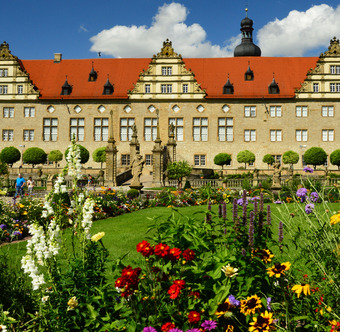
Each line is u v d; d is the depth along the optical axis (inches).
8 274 217.8
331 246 179.2
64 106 2400.3
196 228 192.7
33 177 1846.7
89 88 2438.5
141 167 1256.2
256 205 215.3
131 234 522.6
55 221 197.3
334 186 258.5
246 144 2317.9
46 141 2391.7
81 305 164.7
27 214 601.0
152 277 162.2
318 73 2293.3
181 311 157.5
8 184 1460.4
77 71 2536.9
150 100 2357.3
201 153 2326.5
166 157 1946.4
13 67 2416.3
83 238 197.9
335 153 2140.7
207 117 2341.3
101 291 170.1
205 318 152.3
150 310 160.6
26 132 2402.8
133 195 985.5
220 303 148.2
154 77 2359.7
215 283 162.9
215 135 2327.8
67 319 164.7
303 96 2292.1
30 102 2406.5
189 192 975.6
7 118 2405.3
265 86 2363.4
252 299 148.9
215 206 798.5
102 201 754.2
